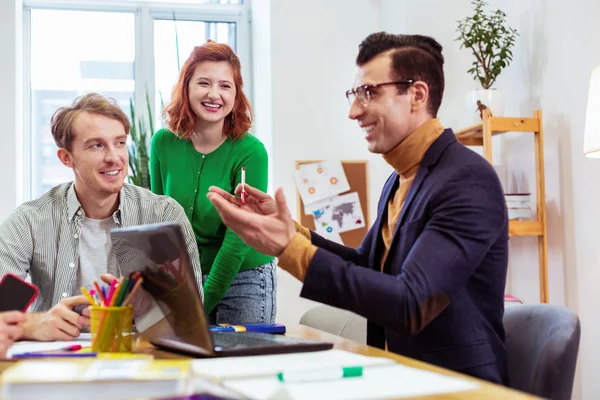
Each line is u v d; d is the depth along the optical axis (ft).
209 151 8.71
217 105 8.43
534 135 10.99
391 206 5.50
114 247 4.91
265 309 8.70
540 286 10.75
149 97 14.55
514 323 5.07
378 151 5.31
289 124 13.38
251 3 14.90
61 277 6.44
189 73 8.51
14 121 13.07
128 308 4.65
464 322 4.59
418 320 4.23
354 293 4.18
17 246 6.37
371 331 5.43
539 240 10.82
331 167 13.42
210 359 3.95
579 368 10.24
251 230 4.25
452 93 12.75
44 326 5.16
